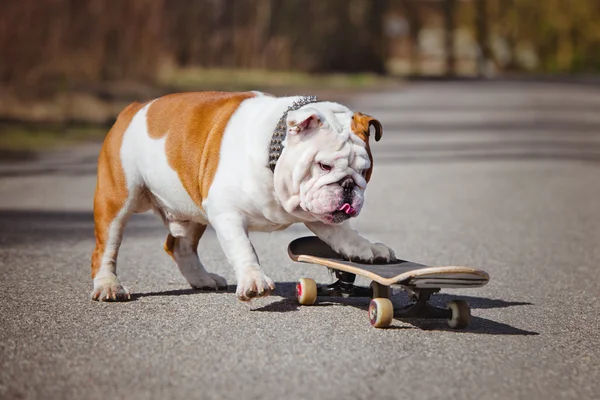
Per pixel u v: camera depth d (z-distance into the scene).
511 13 85.81
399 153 18.83
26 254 8.56
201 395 4.50
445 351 5.41
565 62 85.94
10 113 21.25
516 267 8.36
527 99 39.28
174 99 6.71
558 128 25.48
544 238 10.01
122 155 6.74
